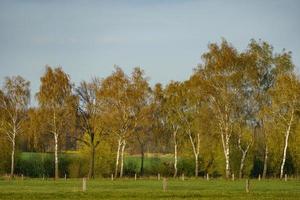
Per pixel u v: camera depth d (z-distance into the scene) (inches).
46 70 4234.7
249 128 4402.1
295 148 4426.7
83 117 4407.0
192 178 4350.4
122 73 4325.8
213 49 4244.6
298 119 4379.9
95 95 4335.6
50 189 2714.1
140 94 4306.1
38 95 4185.5
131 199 2251.5
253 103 4333.2
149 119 4365.2
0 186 3011.8
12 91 4397.1
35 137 4197.8
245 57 4256.9
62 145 4436.5
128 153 4943.4
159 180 3983.8
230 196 2421.3
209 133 4466.0
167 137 4864.7
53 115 4200.3
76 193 2422.5
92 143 4439.0
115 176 4311.0
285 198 2353.6
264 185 3299.7
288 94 4165.8
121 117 4298.7
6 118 4409.5
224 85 4197.8
